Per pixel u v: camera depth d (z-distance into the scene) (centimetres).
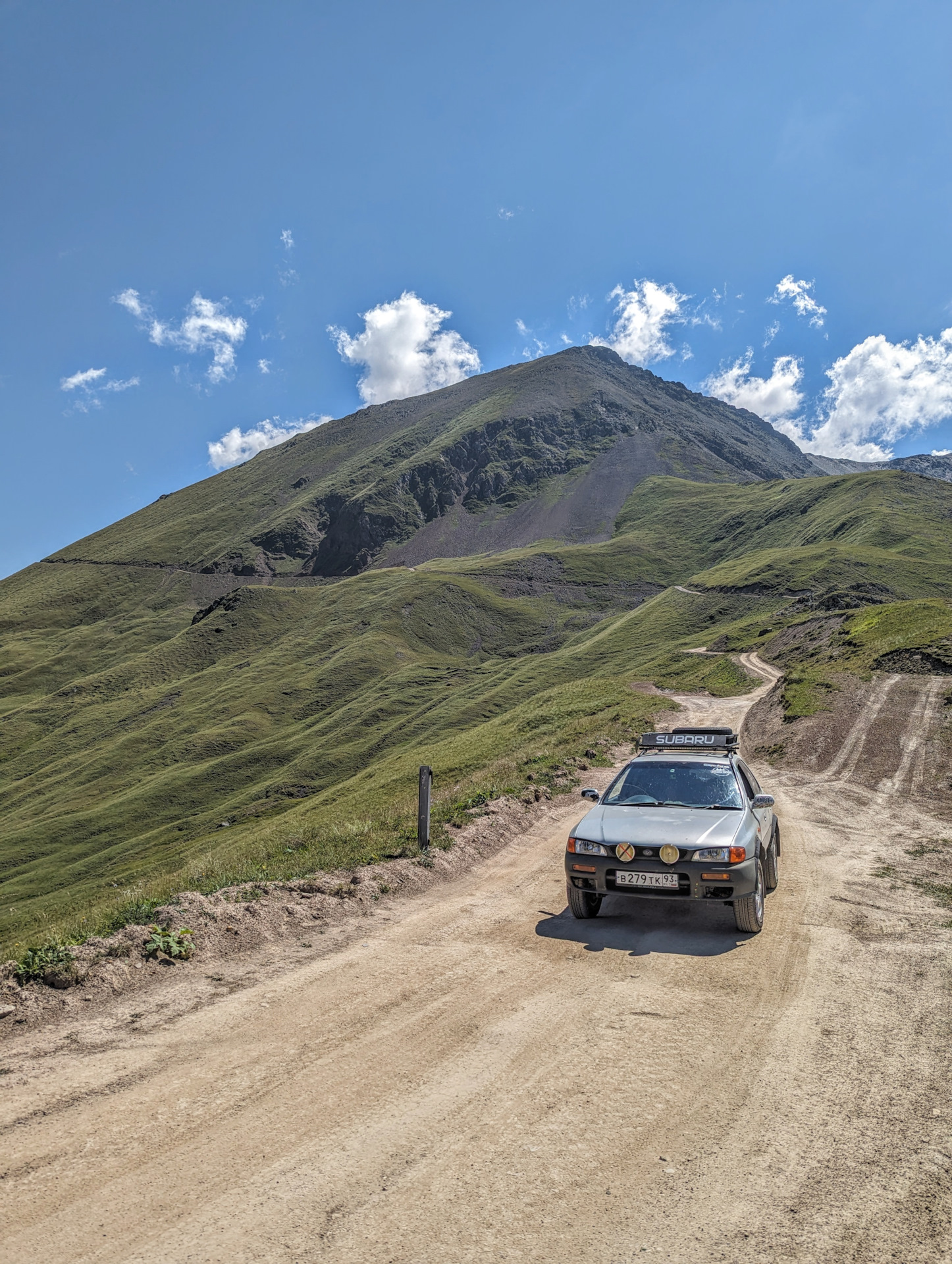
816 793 1688
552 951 675
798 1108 411
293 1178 346
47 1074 450
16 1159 362
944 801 1562
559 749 2473
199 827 10031
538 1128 388
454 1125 391
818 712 2831
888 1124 396
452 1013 538
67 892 7388
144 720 16550
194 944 666
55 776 13950
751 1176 349
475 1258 293
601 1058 469
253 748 13175
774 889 896
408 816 1277
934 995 572
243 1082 438
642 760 912
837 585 15212
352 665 17088
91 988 575
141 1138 379
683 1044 489
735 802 812
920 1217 320
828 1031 510
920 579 15150
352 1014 536
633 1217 319
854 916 782
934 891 874
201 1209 323
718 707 5138
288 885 830
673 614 16600
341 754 11881
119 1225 313
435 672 16238
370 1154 365
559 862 1044
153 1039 498
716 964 640
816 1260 295
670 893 711
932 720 2475
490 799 1409
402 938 710
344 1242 302
